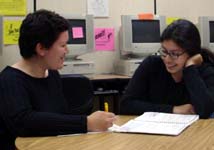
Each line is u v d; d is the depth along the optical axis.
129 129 1.30
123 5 3.90
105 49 3.83
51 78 1.50
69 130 1.26
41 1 3.55
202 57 1.82
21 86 1.34
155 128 1.31
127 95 1.79
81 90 1.87
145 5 4.02
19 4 3.44
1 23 3.11
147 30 3.63
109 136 1.23
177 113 1.60
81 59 3.50
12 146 1.35
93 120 1.29
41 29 1.35
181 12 4.21
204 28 3.73
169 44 1.66
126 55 3.76
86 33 3.41
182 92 1.78
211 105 1.62
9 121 1.27
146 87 1.85
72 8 3.69
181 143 1.12
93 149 1.06
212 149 1.04
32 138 1.22
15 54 3.45
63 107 1.53
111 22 3.85
